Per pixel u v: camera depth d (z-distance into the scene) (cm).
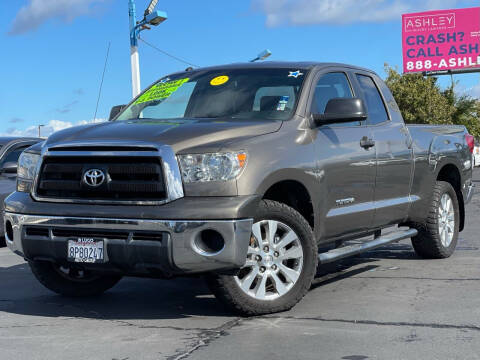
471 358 371
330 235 548
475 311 482
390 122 651
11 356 388
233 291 461
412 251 793
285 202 524
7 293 581
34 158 501
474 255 760
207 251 440
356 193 572
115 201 452
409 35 4844
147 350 396
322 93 569
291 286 488
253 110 538
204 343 409
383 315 474
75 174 467
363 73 646
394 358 373
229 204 439
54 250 468
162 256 435
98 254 452
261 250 474
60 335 434
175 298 552
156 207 440
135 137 460
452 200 747
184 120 525
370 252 792
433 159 700
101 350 397
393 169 627
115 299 551
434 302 514
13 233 491
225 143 457
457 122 5344
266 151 473
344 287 584
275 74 571
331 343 404
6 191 942
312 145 520
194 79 602
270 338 417
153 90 622
